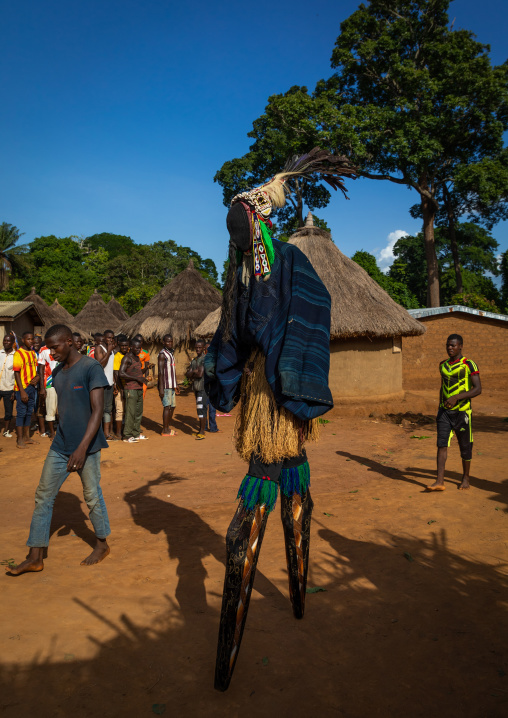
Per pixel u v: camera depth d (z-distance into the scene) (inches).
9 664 106.8
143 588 142.1
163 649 112.7
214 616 126.6
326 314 107.6
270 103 1233.4
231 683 101.1
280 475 115.6
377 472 273.1
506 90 1174.3
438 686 99.9
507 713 92.0
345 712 92.9
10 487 251.0
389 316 484.1
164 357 394.3
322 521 196.5
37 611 129.0
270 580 146.7
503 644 113.7
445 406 236.5
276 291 105.5
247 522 103.7
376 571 152.3
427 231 1362.0
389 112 1152.8
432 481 252.8
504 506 211.9
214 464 297.0
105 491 243.0
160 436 391.2
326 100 1201.4
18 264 2031.3
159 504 222.2
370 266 1551.4
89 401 160.2
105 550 164.2
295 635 118.0
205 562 159.8
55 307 1412.4
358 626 121.9
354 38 1254.9
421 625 122.1
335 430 400.5
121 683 101.1
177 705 94.9
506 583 143.6
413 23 1240.2
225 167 1403.8
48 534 156.4
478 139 1268.5
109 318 1307.8
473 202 1460.4
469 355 811.4
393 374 512.1
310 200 1317.7
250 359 110.8
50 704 95.0
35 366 359.9
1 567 156.9
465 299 1331.2
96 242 3777.1
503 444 341.4
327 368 104.7
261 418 105.0
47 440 370.9
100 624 123.0
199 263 3230.8
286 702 95.6
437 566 155.6
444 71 1187.3
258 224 104.3
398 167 1261.1
